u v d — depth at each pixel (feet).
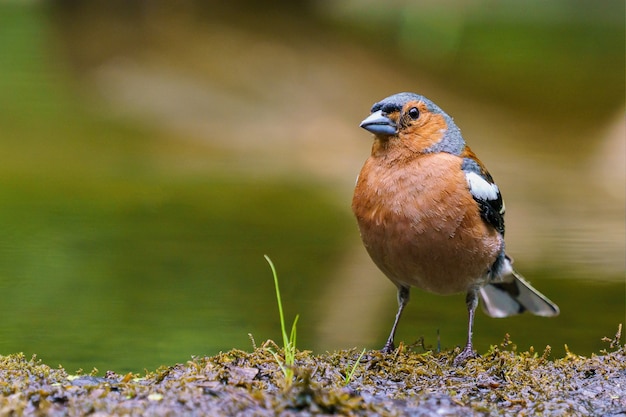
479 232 23.93
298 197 52.47
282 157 61.82
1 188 51.62
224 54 77.77
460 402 19.51
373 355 22.94
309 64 77.61
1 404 17.60
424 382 21.39
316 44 82.69
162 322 31.09
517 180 57.06
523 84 81.66
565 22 106.32
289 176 57.16
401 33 90.53
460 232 23.70
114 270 37.73
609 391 21.11
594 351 29.12
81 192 51.67
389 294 35.99
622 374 22.27
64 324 30.63
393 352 24.03
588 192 55.21
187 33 82.07
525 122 73.00
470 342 24.39
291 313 32.94
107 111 69.21
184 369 20.76
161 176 56.03
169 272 37.86
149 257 39.96
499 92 79.77
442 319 33.65
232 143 64.18
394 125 24.18
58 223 45.50
